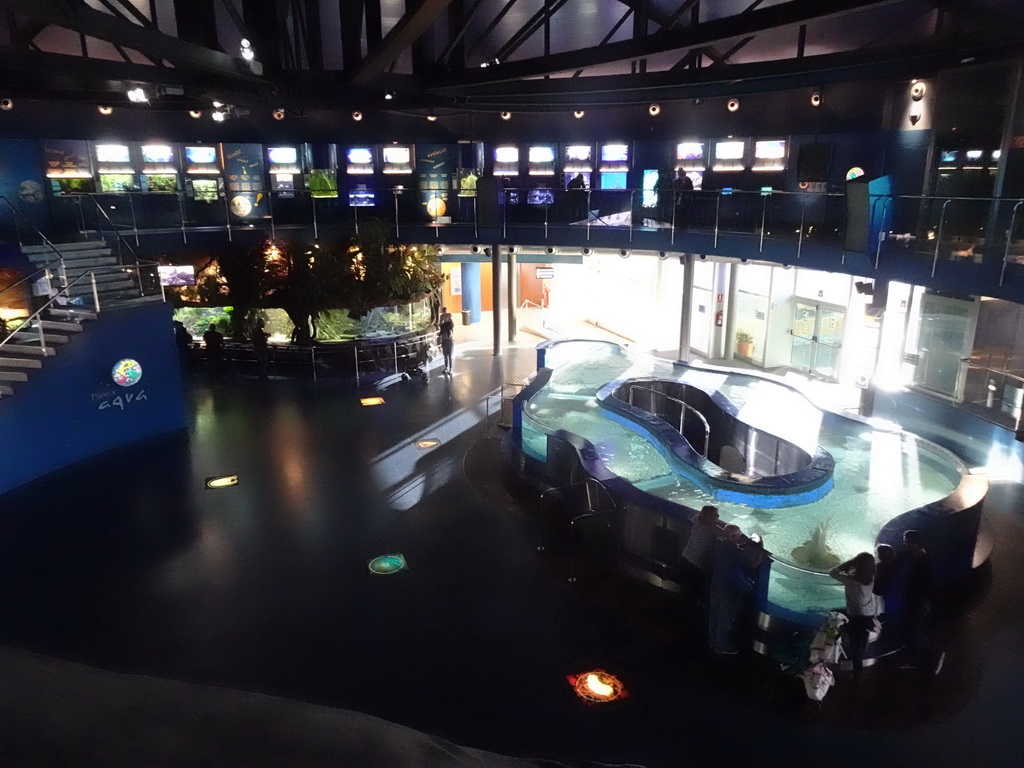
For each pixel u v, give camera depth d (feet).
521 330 90.99
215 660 29.27
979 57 43.96
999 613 31.94
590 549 37.86
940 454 41.70
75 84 57.67
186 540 39.22
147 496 44.68
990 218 43.68
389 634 30.99
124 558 37.32
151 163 74.08
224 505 43.42
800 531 37.86
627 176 78.33
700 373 58.59
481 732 25.30
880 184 45.34
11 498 44.24
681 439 44.88
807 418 49.70
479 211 70.13
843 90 60.23
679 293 79.77
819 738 24.94
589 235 71.61
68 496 44.57
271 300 70.90
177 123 76.54
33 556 37.55
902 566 28.22
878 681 27.63
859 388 61.67
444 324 70.03
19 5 25.58
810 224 54.44
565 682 27.89
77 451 49.70
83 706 5.29
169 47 35.32
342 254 72.95
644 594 33.68
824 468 40.27
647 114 76.02
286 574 35.78
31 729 4.99
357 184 82.89
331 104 55.21
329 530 40.32
